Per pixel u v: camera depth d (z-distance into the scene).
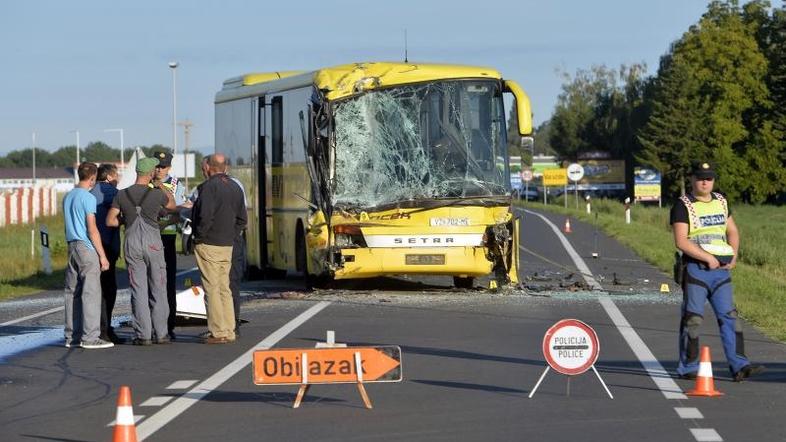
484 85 41.50
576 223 103.31
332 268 40.88
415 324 33.50
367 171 40.94
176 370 25.75
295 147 45.19
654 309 37.44
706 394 21.92
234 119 54.53
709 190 23.69
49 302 43.81
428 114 41.16
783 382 23.55
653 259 60.25
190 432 19.03
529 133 41.53
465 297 41.25
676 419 19.73
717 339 30.27
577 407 20.86
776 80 185.62
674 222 23.70
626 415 20.11
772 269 67.69
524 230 90.38
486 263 41.22
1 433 19.27
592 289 44.28
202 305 33.59
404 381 23.86
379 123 41.06
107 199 30.67
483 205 41.00
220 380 24.28
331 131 40.81
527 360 26.64
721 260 23.48
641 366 25.61
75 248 29.48
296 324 33.69
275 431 19.03
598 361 26.39
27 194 126.44
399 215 40.72
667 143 190.25
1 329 34.72
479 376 24.44
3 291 48.94
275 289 46.66
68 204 29.59
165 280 30.11
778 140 189.38
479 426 19.23
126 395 16.97
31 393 23.20
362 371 20.77
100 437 18.83
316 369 20.77
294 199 45.44
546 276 50.25
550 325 33.16
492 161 41.34
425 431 18.89
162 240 30.92
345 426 19.38
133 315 29.88
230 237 29.92
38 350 29.56
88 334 29.44
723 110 191.62
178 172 117.00
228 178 30.16
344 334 31.33
